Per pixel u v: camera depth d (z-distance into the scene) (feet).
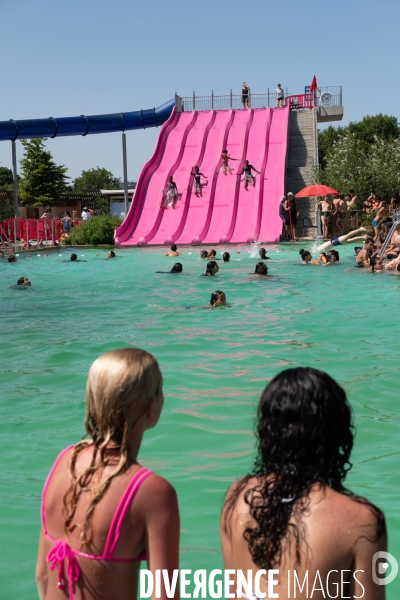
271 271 59.21
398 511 13.14
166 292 47.85
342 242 84.53
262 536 6.29
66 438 17.98
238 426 18.60
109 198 209.26
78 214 206.90
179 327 34.12
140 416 7.23
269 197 100.22
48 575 7.14
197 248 88.33
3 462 16.43
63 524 7.06
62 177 199.93
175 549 6.93
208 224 97.66
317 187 94.79
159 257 77.10
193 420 19.10
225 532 6.79
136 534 6.88
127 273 60.85
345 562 6.05
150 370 7.30
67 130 121.19
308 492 6.33
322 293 45.19
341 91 119.44
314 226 101.04
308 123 117.29
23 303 43.80
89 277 58.23
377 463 15.81
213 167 106.52
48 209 189.47
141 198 103.50
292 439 6.47
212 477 15.11
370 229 90.27
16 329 34.47
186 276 57.36
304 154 113.80
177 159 109.19
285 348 28.55
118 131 125.80
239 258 73.20
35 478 15.43
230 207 99.04
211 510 13.50
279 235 93.15
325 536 6.07
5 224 88.48
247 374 24.29
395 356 26.68
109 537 6.79
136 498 6.85
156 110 125.39
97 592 6.84
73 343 30.53
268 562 6.23
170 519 6.90
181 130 116.06
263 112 118.21
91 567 6.84
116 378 7.12
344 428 6.61
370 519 6.14
